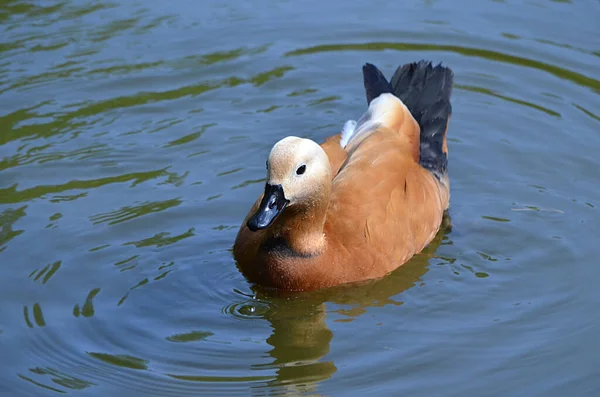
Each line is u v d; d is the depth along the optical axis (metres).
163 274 11.78
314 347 10.59
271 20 17.73
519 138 14.76
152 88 15.76
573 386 9.84
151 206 12.99
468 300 11.43
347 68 16.55
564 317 10.99
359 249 11.61
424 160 13.43
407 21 17.73
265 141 14.65
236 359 10.36
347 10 18.11
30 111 14.99
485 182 13.86
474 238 12.73
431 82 14.54
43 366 10.10
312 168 10.93
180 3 18.19
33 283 11.42
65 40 16.80
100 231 12.41
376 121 13.14
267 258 11.54
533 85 15.98
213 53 16.70
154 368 10.14
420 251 12.55
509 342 10.59
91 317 10.90
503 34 17.22
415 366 10.20
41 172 13.62
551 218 12.99
